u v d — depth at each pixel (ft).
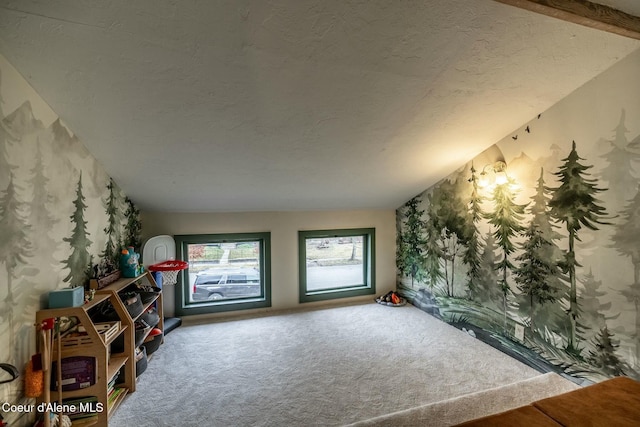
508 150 8.63
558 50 5.60
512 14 4.75
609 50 5.72
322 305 13.46
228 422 6.15
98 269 7.71
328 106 6.55
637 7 4.73
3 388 4.58
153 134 6.96
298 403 6.74
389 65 5.54
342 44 4.99
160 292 9.41
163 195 10.14
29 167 5.22
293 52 5.06
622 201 6.08
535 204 7.93
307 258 13.79
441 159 9.89
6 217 4.68
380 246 14.44
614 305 6.26
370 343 9.71
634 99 5.83
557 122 7.28
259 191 10.68
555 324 7.51
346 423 6.12
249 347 9.45
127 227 10.03
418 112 7.11
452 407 6.50
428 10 4.54
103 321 6.87
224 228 12.10
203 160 8.30
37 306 5.42
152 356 8.82
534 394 6.87
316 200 12.17
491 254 9.41
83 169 7.08
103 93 5.59
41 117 5.52
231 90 5.81
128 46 4.69
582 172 6.79
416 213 13.16
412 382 7.54
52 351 5.59
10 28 4.20
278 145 7.93
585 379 6.84
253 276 12.92
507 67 5.91
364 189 11.71
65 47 4.59
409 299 13.80
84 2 3.94
